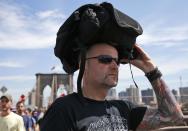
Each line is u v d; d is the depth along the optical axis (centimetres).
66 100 209
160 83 257
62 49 233
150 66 257
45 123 205
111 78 222
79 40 224
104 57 221
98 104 218
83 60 219
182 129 268
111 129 216
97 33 219
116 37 223
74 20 220
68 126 202
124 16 225
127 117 237
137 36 232
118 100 242
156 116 253
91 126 207
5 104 707
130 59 255
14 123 704
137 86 246
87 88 225
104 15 216
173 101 256
